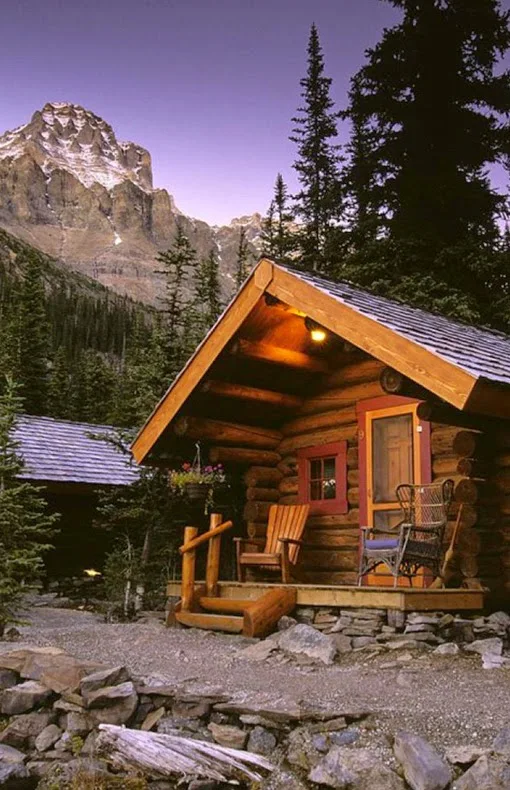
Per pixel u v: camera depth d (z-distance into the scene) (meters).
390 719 4.92
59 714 5.81
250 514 10.70
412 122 20.91
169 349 15.17
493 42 21.53
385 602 7.15
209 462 10.89
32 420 18.92
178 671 6.38
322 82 29.08
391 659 6.60
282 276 8.70
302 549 10.31
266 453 10.96
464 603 7.47
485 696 5.39
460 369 6.73
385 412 9.59
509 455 8.03
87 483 16.09
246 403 10.62
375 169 21.69
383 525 9.38
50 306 96.69
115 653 7.14
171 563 12.62
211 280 27.09
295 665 6.55
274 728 5.05
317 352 10.20
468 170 21.44
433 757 4.36
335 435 10.23
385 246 19.53
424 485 8.38
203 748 4.96
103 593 15.38
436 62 21.42
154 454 10.88
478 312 18.53
